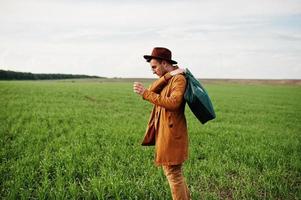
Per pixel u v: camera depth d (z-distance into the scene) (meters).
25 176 7.05
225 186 7.17
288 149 10.78
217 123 17.67
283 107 31.28
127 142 11.06
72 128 14.07
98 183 6.50
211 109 4.95
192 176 7.65
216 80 160.88
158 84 5.18
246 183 7.43
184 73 5.09
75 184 6.46
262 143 11.55
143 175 7.39
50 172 7.60
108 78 181.00
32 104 24.59
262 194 6.90
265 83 139.75
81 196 6.28
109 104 28.30
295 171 8.35
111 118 18.19
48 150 9.41
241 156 9.43
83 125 14.89
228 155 9.54
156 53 5.10
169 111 5.10
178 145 5.11
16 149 9.41
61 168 7.61
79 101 30.16
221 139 12.23
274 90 73.25
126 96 39.75
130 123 15.99
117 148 9.77
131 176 7.52
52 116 17.86
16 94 35.31
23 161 7.98
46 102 27.39
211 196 6.42
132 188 6.48
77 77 191.12
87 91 49.16
